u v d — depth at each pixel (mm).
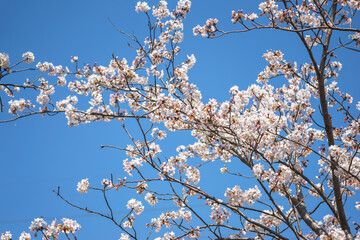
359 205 6508
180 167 6211
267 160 5094
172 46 6719
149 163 5461
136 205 5930
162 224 6242
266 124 4945
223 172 6645
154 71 6590
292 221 6461
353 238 5387
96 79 6340
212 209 5980
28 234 6012
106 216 5281
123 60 6379
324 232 5848
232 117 5641
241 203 5785
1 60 4938
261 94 5949
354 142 5426
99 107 6656
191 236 5645
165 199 5996
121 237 5773
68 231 5684
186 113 5832
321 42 6023
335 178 5613
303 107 5977
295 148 5109
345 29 5602
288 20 6094
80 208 5215
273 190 5133
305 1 6176
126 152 6223
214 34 6215
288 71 6711
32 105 6840
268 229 5336
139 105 6848
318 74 5832
